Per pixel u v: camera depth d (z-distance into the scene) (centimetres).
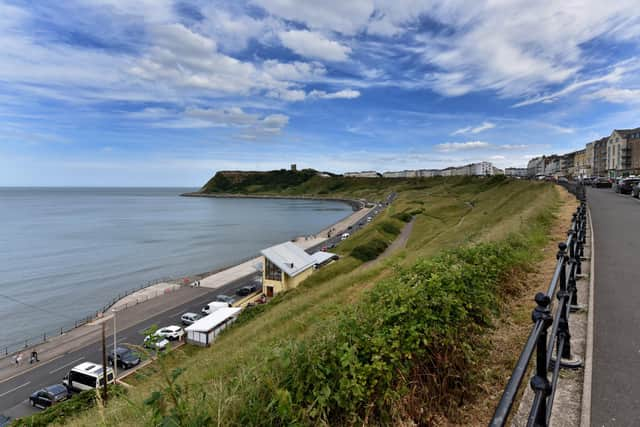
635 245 1008
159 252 6562
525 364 209
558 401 330
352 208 16150
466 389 406
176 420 298
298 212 14712
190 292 3950
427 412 374
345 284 1883
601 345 432
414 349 398
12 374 2297
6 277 4894
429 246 2620
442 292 482
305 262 3747
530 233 1173
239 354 960
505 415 175
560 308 360
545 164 14288
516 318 575
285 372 362
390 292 507
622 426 292
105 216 13388
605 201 2284
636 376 363
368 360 374
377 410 353
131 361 2200
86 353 2552
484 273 638
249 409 322
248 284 4175
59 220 11962
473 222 3441
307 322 1145
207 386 455
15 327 3284
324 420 320
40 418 1209
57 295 4153
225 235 8581
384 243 4406
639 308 548
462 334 463
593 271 758
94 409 1074
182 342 2312
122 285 4525
